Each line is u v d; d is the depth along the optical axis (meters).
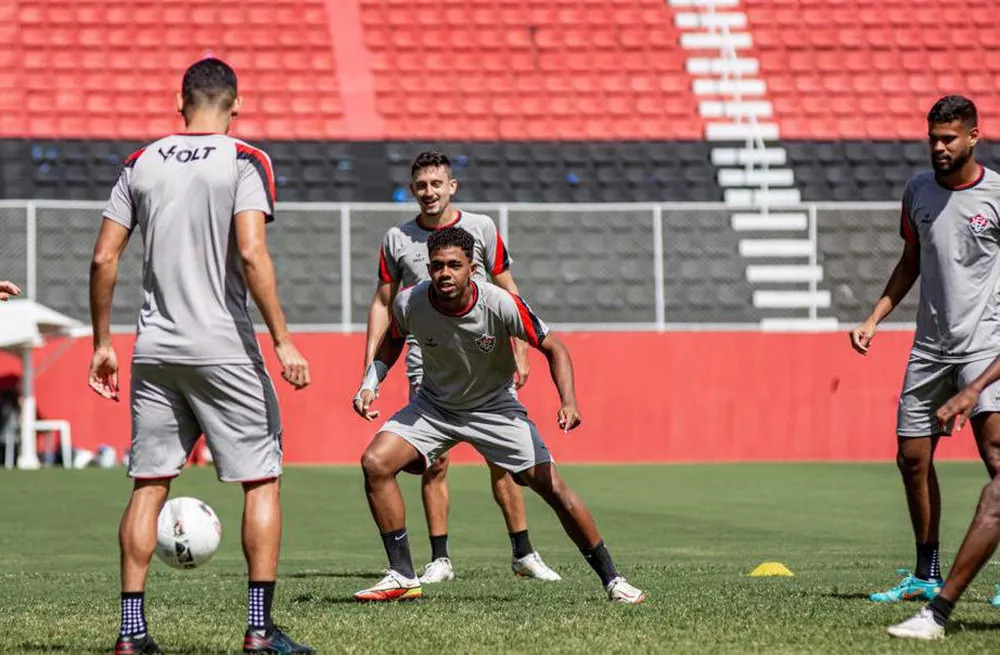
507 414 15.40
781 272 51.28
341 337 46.25
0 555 24.27
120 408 46.22
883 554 23.17
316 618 13.38
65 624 13.09
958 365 15.23
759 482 39.56
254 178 11.48
